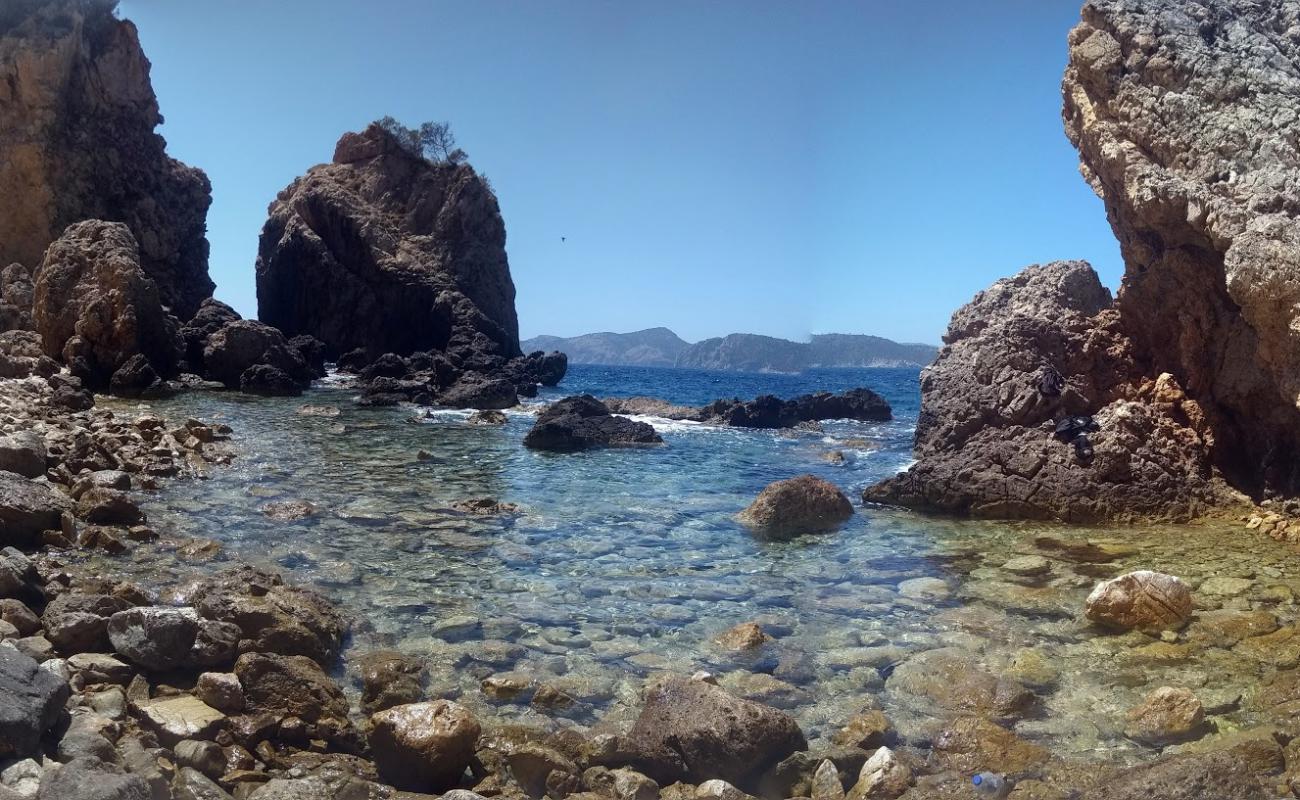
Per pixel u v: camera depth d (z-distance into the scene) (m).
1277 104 14.45
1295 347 12.77
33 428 15.55
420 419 28.55
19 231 42.16
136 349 30.44
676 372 126.31
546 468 19.58
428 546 11.91
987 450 15.66
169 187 50.22
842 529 13.81
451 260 54.72
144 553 10.41
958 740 6.49
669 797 5.93
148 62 49.06
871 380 97.19
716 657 8.27
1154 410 15.72
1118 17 16.50
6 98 41.78
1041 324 18.11
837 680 7.76
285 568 10.48
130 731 5.94
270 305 57.34
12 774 4.83
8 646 5.88
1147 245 16.45
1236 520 13.91
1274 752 5.98
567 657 8.21
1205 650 8.19
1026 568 11.27
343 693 7.10
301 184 58.97
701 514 14.78
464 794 5.47
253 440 21.03
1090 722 6.83
